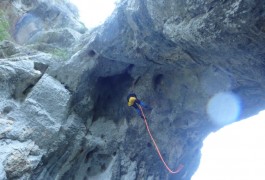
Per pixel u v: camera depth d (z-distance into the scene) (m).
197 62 8.52
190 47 7.67
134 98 9.48
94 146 9.62
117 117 10.34
